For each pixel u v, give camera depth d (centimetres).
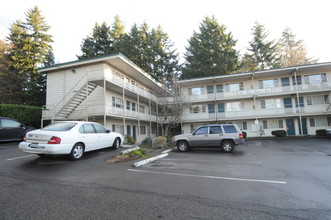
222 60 3266
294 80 2281
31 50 2784
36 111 1574
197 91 2606
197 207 320
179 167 641
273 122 2291
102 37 3412
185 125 2591
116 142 909
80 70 1688
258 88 2389
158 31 3975
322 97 2198
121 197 359
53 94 1748
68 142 613
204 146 1097
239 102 2438
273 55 3809
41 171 520
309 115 2147
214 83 2517
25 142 600
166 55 3703
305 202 345
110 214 289
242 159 822
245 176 524
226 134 1064
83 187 409
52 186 409
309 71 2241
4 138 973
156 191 396
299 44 4231
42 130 621
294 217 288
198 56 3528
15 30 2691
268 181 475
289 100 2278
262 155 938
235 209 314
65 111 1473
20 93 2514
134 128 2225
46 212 290
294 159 809
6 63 2452
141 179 483
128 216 284
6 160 638
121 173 538
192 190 404
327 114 2116
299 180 484
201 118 2409
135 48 3259
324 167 643
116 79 1592
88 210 301
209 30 3509
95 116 1545
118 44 3200
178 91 2083
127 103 2108
